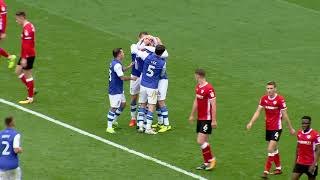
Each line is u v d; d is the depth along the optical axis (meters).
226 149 61.03
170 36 89.19
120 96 62.66
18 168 50.03
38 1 97.62
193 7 98.94
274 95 55.00
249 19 96.25
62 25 90.81
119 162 57.53
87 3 98.12
